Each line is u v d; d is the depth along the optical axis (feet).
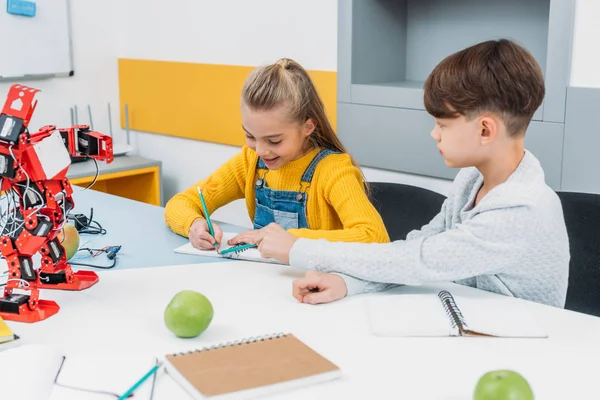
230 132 8.75
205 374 2.54
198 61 8.96
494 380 2.27
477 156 3.51
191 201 5.00
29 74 8.75
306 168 4.79
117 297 3.48
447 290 3.61
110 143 3.50
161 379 2.62
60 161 3.29
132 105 9.91
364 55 7.47
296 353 2.73
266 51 8.17
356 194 4.51
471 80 3.35
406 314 3.20
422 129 6.89
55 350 2.74
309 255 3.69
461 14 7.25
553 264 3.63
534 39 6.69
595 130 5.87
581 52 5.87
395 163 7.21
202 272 3.87
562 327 3.12
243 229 4.95
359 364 2.74
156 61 9.42
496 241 3.43
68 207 3.46
